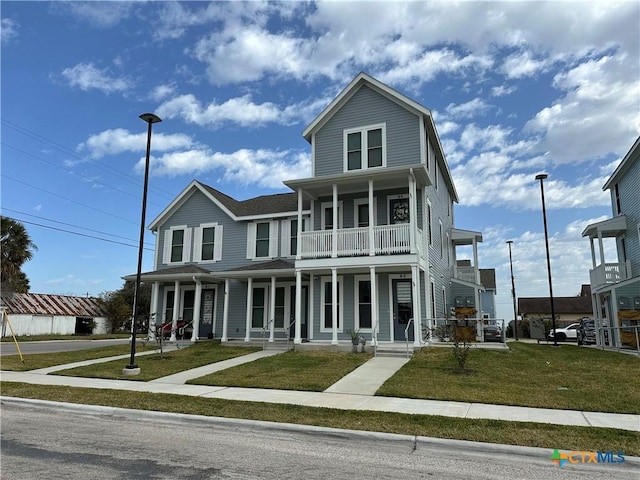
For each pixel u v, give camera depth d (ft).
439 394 29.60
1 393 31.65
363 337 53.36
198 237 73.61
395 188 58.03
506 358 45.52
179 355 52.65
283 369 40.81
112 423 24.72
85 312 144.66
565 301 176.55
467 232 82.33
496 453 19.04
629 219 71.51
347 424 22.63
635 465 17.40
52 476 15.56
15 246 106.32
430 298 58.29
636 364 43.88
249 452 19.04
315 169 62.28
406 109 59.16
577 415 24.43
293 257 67.10
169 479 15.35
